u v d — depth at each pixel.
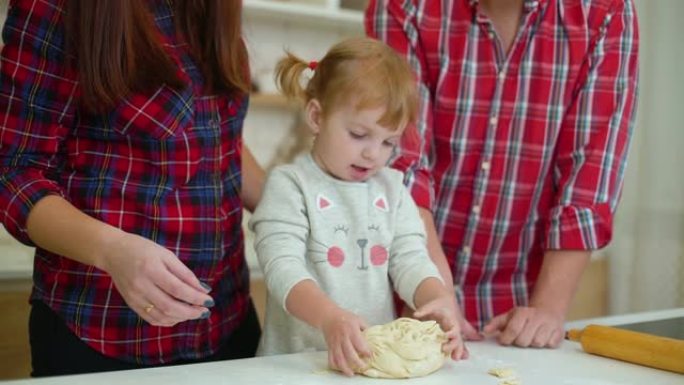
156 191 1.06
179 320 0.90
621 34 1.28
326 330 0.96
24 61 0.97
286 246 1.10
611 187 1.27
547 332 1.11
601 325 1.12
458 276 1.42
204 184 1.11
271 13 2.44
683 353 0.94
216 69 1.11
